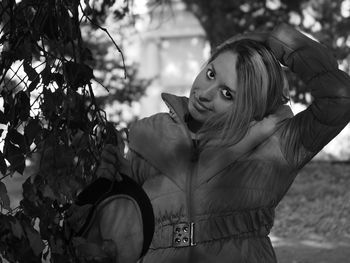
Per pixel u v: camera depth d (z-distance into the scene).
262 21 12.78
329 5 11.99
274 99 2.73
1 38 2.48
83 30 9.72
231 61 2.70
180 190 2.74
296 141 2.71
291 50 2.71
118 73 12.05
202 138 2.75
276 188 2.76
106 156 2.57
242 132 2.69
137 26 8.02
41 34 2.47
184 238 2.72
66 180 2.40
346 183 10.94
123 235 2.51
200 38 26.05
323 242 7.67
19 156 2.41
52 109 2.40
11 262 2.41
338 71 2.68
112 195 2.53
